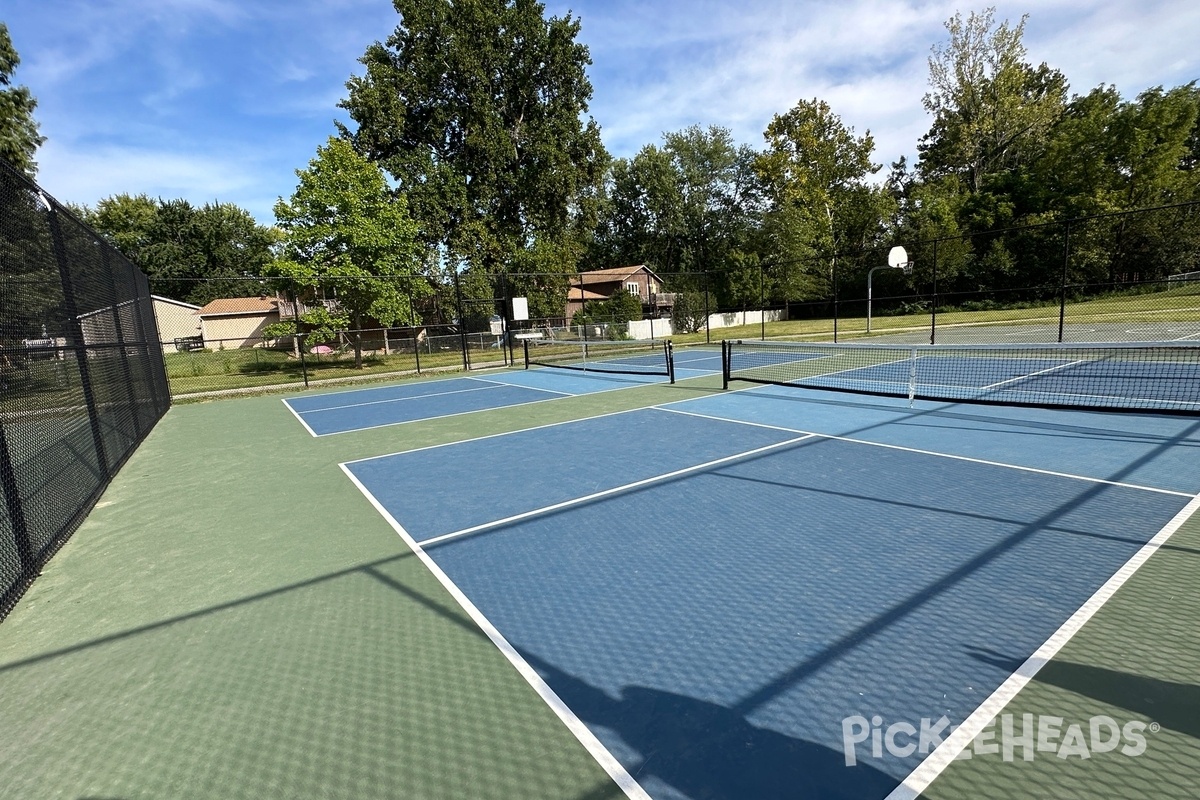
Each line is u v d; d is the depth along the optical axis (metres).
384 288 20.89
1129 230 28.58
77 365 6.45
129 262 11.22
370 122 27.52
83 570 4.31
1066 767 2.02
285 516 5.32
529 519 4.84
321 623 3.30
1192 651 2.64
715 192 50.66
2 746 2.42
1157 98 32.66
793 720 2.32
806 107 44.66
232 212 55.31
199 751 2.32
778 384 10.66
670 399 11.01
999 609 3.07
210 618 3.44
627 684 2.61
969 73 40.00
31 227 5.76
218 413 12.80
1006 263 30.67
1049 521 4.20
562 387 13.94
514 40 31.33
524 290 30.36
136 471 7.54
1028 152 39.44
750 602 3.27
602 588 3.54
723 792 1.97
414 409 11.59
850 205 42.44
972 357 14.55
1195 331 15.72
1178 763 2.02
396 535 4.65
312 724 2.44
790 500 4.94
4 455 4.24
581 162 33.16
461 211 29.03
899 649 2.76
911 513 4.49
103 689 2.79
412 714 2.47
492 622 3.21
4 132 18.77
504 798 1.99
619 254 53.00
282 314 36.53
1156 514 4.22
